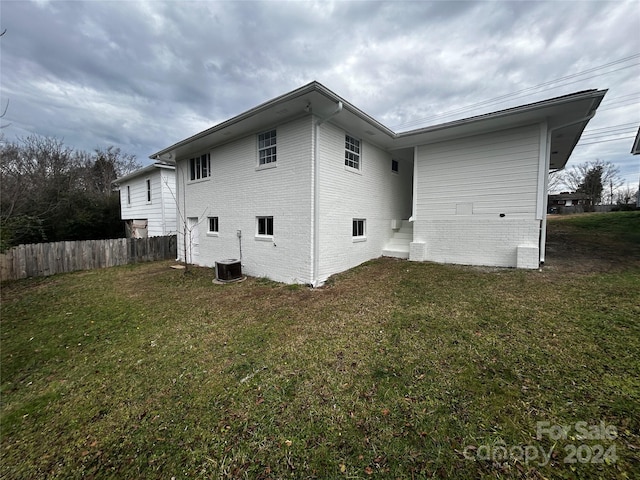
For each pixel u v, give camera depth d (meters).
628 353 2.87
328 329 4.08
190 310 5.32
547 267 6.37
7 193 13.91
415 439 2.03
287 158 6.86
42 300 6.41
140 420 2.46
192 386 2.90
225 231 9.05
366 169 8.34
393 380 2.76
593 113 6.00
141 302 6.01
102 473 1.96
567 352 2.98
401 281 6.17
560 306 4.16
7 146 15.55
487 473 1.73
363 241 8.30
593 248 7.99
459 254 7.66
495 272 6.34
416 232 8.41
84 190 19.56
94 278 8.73
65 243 9.83
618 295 4.36
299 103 5.86
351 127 7.29
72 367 3.46
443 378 2.72
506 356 3.01
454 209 7.73
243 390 2.77
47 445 2.25
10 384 3.16
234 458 1.99
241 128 7.55
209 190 9.65
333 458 1.93
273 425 2.27
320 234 6.61
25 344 4.14
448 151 7.81
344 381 2.80
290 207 6.87
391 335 3.73
